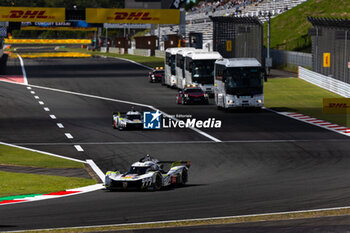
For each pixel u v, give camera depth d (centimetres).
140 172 4431
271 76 15512
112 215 3409
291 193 4100
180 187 4528
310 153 6425
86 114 9800
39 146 6912
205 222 3145
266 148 6750
